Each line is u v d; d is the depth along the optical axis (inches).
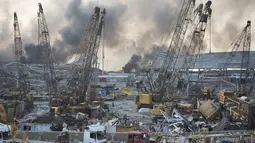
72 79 4702.3
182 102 3993.6
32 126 2244.1
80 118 2674.7
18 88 4781.0
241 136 1660.9
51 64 5398.6
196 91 4736.7
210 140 1644.9
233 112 2810.0
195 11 4360.2
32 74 7012.8
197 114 3061.0
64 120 2514.8
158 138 1686.8
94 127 1835.6
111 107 3993.6
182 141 1605.6
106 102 4630.9
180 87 4822.8
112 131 2114.9
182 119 2220.7
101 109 3341.5
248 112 2306.8
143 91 4936.0
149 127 2341.3
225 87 5959.6
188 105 3442.4
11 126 2052.2
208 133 1758.1
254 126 2230.6
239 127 2219.5
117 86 7244.1
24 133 1956.2
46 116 2600.9
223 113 2765.7
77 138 1971.0
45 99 4867.1
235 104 3036.4
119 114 3292.3
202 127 2267.5
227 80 6422.2
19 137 1957.4
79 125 2368.4
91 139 1802.4
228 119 2453.2
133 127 2214.6
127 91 5792.3
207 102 3127.5
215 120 2687.0
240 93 4025.6
